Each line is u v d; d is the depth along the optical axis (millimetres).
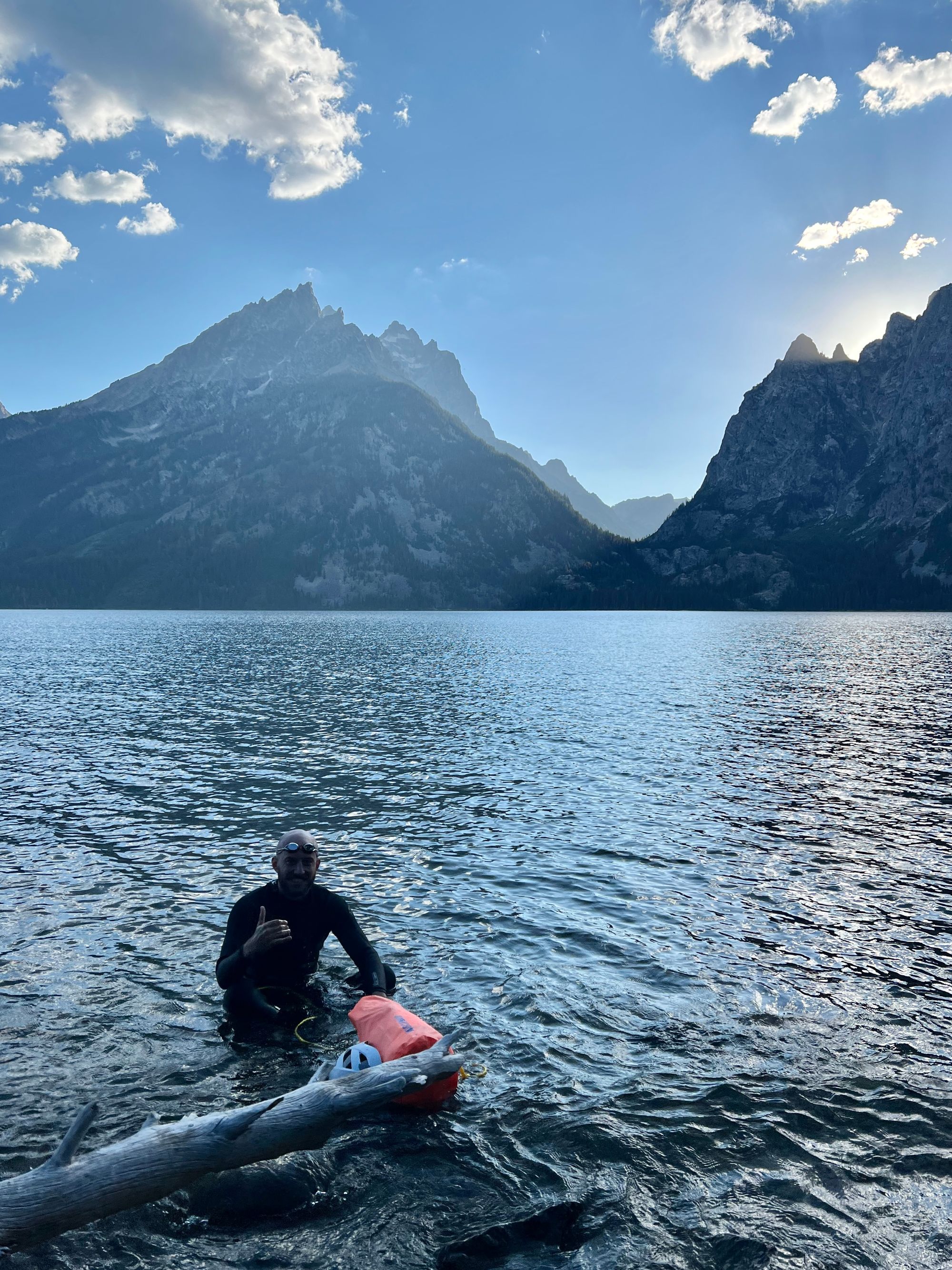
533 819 6488
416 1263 2217
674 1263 2211
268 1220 2357
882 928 4379
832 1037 3309
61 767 8484
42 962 3941
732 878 5168
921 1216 2373
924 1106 2859
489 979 3789
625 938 4254
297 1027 3375
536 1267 2203
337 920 3654
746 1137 2691
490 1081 2998
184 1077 3029
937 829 6223
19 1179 2236
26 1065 3088
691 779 7988
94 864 5363
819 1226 2330
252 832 6129
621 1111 2820
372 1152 2627
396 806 6922
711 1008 3531
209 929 4348
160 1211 2381
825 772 8297
